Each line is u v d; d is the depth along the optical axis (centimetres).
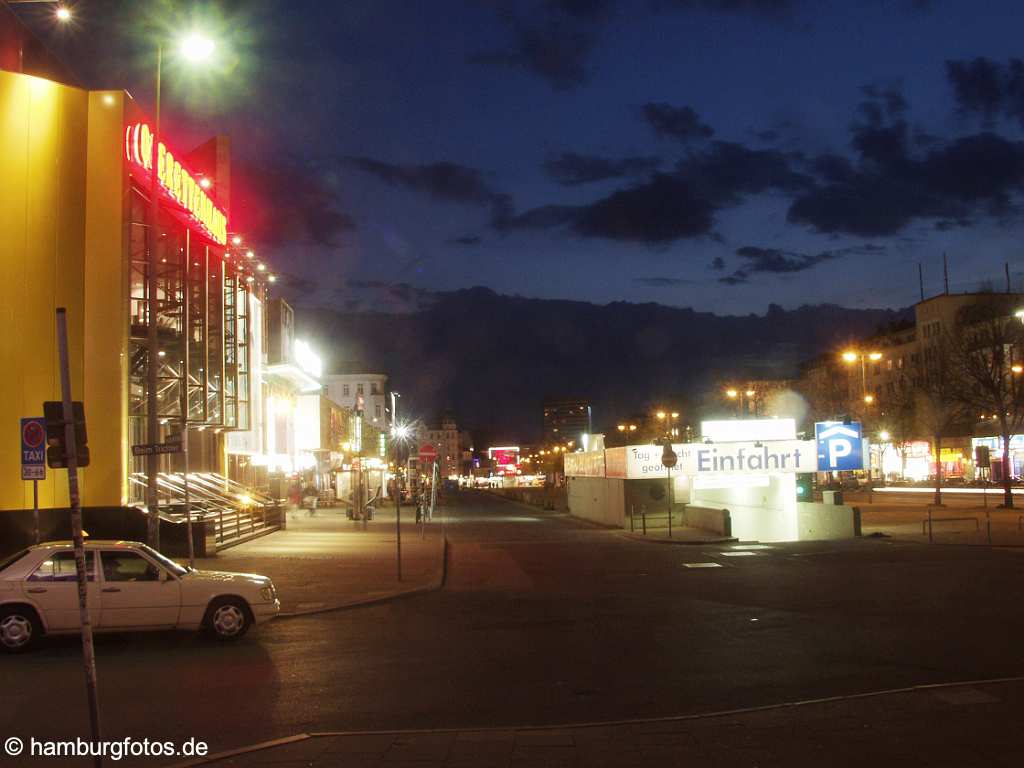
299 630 1491
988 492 6384
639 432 11750
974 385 4834
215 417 3584
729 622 1463
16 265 2536
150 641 1377
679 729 828
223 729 873
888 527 3478
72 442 698
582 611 1641
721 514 3450
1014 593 1714
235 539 3133
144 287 2875
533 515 5947
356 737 820
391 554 2809
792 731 812
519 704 955
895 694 932
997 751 739
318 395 7094
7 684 1084
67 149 2670
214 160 4044
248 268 4362
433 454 4191
